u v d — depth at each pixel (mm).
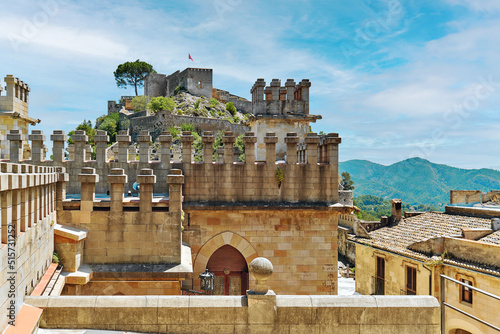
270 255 17969
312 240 18094
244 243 17875
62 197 14688
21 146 18000
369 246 27375
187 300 9820
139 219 14789
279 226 18016
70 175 18312
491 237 20781
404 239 26016
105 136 18609
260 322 9773
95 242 14656
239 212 17859
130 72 124312
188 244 17641
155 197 17188
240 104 117312
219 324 9711
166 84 119875
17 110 26453
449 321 20266
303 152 21547
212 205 17609
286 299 9992
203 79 111875
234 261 18281
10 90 25703
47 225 12586
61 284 12383
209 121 86812
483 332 18062
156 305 9641
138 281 14422
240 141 54719
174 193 14945
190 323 9656
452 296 20219
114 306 9562
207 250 17734
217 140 64875
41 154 18156
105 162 18516
